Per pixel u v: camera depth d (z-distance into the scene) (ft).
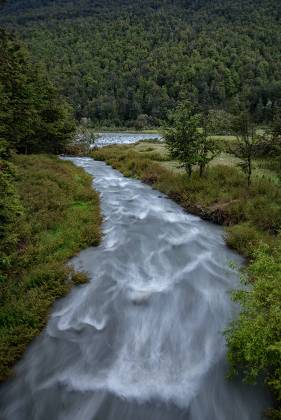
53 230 39.24
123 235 39.73
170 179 61.36
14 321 24.07
